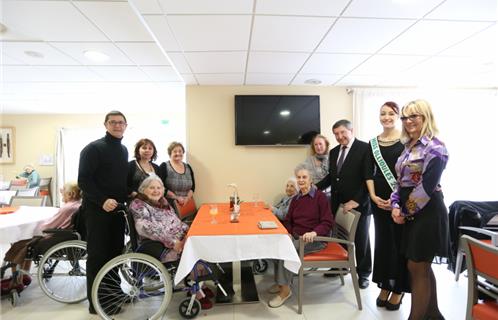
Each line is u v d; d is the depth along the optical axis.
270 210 2.94
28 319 2.14
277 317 2.12
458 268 2.71
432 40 2.38
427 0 1.78
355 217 2.19
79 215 2.43
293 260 1.96
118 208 2.16
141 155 2.90
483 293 1.41
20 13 1.88
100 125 5.85
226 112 3.71
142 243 2.04
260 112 3.64
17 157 5.84
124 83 3.68
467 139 3.91
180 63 2.86
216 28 2.12
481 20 2.04
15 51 2.56
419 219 1.68
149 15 1.91
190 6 1.81
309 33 2.22
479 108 3.93
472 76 3.42
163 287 2.06
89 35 2.24
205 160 3.69
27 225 2.45
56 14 1.90
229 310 2.21
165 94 4.35
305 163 3.21
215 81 3.53
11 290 2.35
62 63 2.88
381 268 2.23
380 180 2.23
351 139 2.68
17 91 4.01
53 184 5.79
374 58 2.78
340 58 2.77
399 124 2.33
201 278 2.11
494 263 1.22
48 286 2.59
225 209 2.98
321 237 2.16
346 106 3.80
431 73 3.29
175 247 2.06
